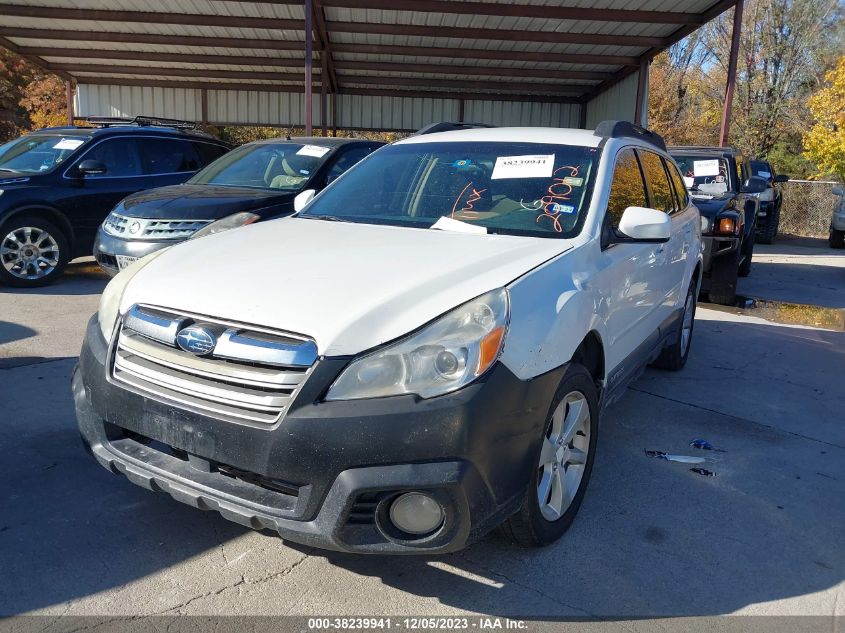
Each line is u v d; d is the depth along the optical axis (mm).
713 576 3102
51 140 9242
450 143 4438
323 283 2820
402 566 3078
